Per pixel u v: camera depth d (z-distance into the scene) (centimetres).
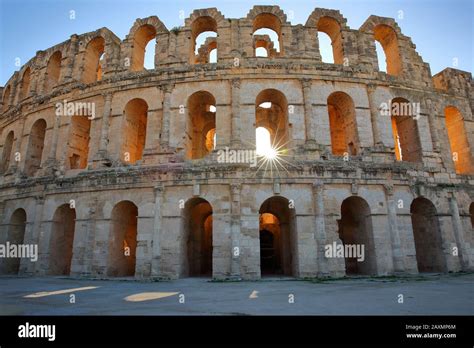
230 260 2991
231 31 3775
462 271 3334
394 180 3347
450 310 1425
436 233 3453
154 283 2766
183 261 3209
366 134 3531
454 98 4094
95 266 3222
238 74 3575
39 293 2148
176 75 3644
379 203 3256
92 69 4325
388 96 3725
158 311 1447
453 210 3491
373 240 3169
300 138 3406
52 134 4025
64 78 4162
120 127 3650
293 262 3247
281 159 3266
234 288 2353
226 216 3100
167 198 3219
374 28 3991
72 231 3831
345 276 3000
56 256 3575
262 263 5038
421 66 4084
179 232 3125
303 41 3775
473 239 3500
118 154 3578
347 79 3638
